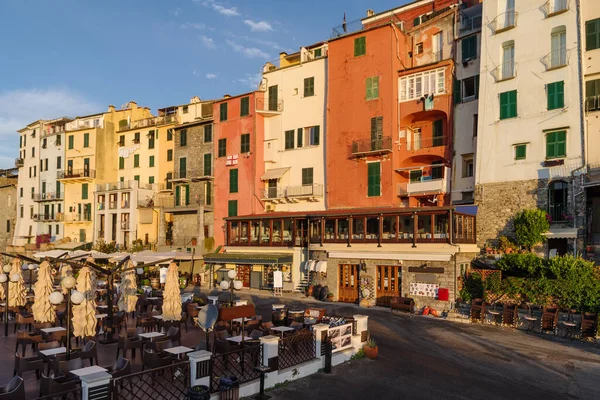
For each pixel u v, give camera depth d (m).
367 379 13.99
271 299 30.44
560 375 14.69
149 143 56.50
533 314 21.83
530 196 28.92
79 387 10.17
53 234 62.84
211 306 12.57
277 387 13.10
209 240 43.47
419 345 18.22
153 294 26.53
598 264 25.12
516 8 30.75
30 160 67.75
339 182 38.00
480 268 27.00
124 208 53.69
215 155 45.78
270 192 41.84
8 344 16.61
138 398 10.26
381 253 27.38
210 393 11.27
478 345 18.33
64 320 20.16
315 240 32.34
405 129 36.81
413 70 35.78
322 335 14.99
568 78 28.02
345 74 38.22
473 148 33.03
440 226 26.64
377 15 43.97
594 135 28.00
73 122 63.25
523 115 29.67
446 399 12.48
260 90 43.94
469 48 34.44
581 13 29.00
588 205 28.30
